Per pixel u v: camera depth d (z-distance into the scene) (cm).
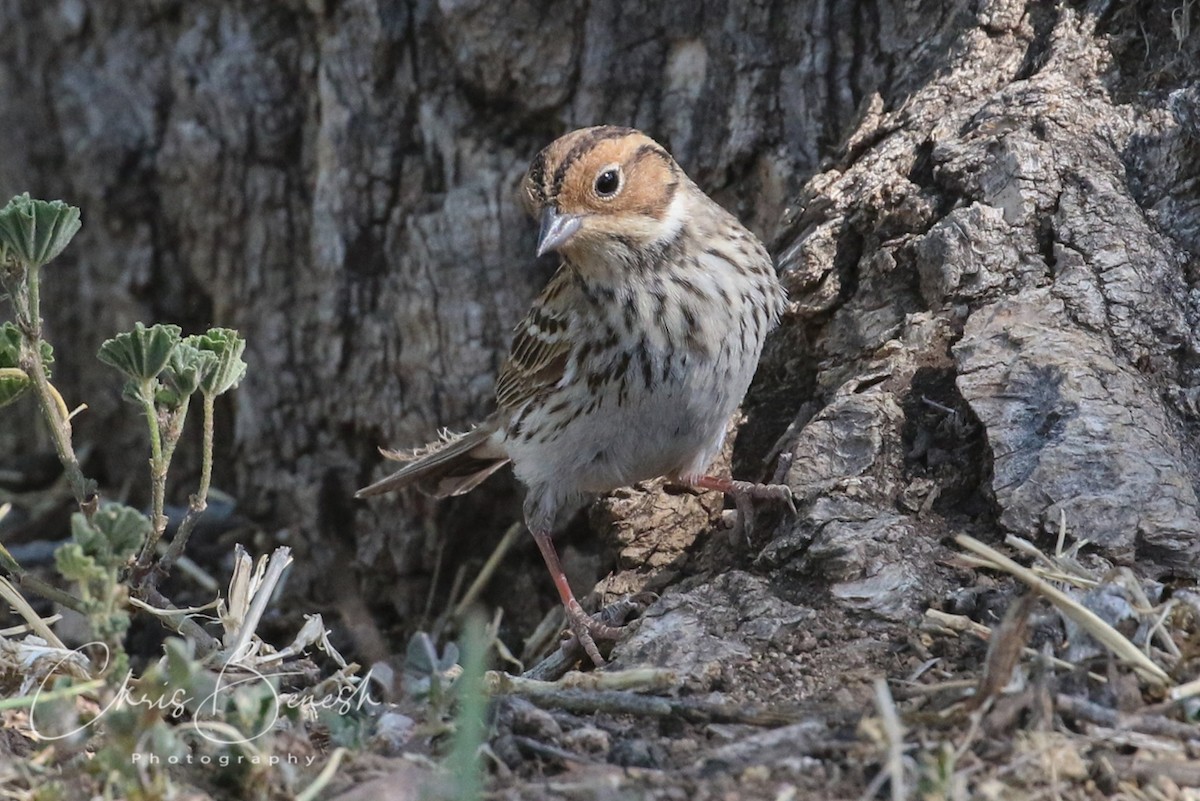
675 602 885
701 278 973
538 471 1052
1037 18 1109
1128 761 673
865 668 799
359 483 1438
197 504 923
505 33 1266
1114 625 759
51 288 1574
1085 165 1023
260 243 1438
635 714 766
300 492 1445
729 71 1217
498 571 1381
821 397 1064
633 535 1066
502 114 1325
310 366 1434
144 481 1566
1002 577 852
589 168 948
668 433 1005
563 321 1005
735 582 897
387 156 1354
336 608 1399
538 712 757
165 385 895
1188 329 953
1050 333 949
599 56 1251
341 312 1391
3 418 1678
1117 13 1085
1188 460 906
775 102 1209
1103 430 884
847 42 1185
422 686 849
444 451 1142
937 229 1026
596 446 1021
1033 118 1048
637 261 964
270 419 1452
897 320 1041
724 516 1044
